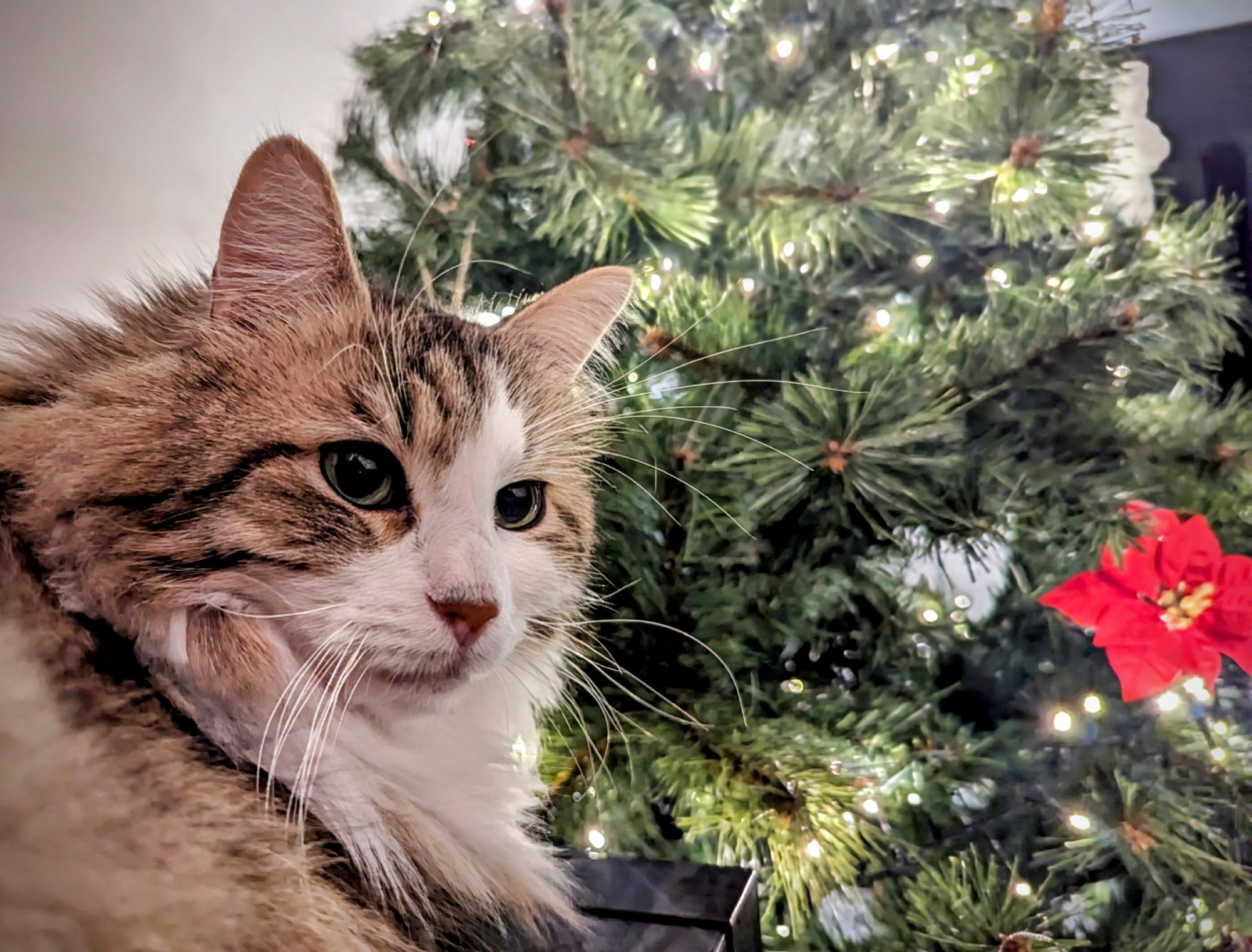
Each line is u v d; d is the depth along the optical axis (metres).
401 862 0.25
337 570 0.25
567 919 0.29
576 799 0.41
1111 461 0.46
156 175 0.33
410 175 0.43
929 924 0.43
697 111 0.47
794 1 0.47
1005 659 0.49
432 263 0.41
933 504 0.43
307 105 0.41
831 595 0.44
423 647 0.25
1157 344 0.47
